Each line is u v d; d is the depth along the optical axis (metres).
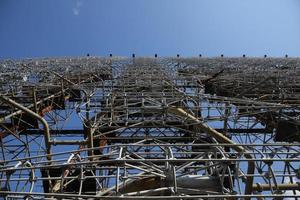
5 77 38.62
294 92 35.75
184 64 52.81
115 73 45.78
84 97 30.38
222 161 14.31
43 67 47.91
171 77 39.78
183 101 29.20
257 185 17.91
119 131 27.72
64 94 34.50
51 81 38.53
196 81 38.31
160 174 15.62
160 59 59.84
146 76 40.59
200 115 28.89
